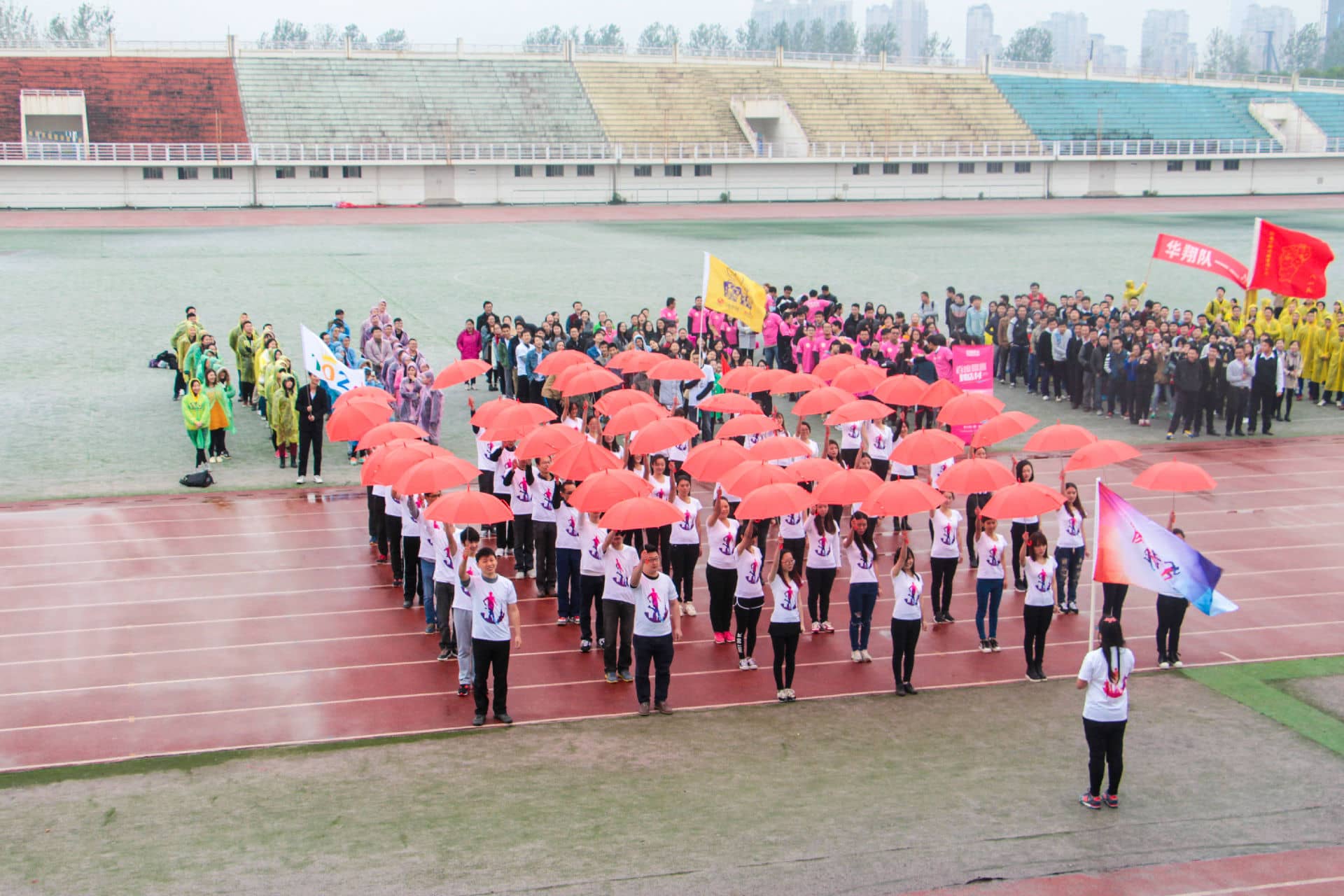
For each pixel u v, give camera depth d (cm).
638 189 8312
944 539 1579
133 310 3762
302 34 17338
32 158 7256
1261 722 1306
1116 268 5003
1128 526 1272
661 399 2472
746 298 2606
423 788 1150
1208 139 9600
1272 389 2608
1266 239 2934
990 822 1082
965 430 2402
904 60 10431
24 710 1317
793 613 1332
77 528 1952
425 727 1292
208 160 7344
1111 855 1027
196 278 4384
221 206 7456
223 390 2289
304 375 3023
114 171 7206
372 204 7781
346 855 1021
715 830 1066
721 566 1505
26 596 1662
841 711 1339
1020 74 10244
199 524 1988
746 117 8912
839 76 9731
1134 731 1285
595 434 1770
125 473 2256
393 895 959
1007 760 1216
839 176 8694
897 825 1076
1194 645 1536
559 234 6156
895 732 1284
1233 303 3334
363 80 8462
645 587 1294
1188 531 1975
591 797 1130
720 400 1909
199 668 1438
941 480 1502
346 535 1950
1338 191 9538
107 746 1238
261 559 1828
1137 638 1569
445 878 984
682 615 1648
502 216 7144
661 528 1647
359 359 2644
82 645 1499
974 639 1560
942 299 4197
